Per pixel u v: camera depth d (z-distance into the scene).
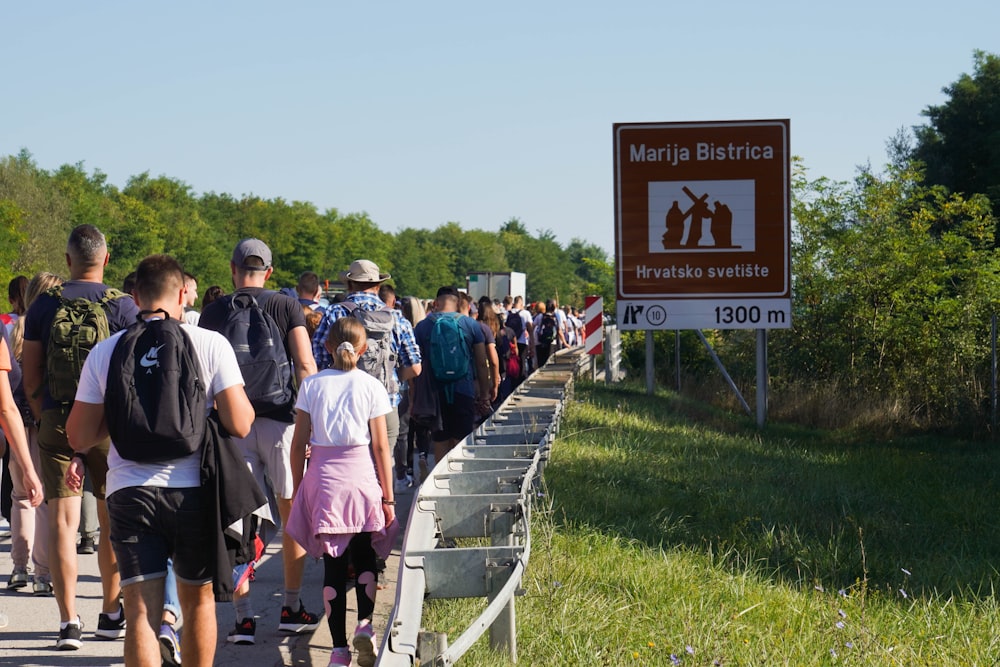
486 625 4.45
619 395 22.36
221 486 4.74
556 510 9.37
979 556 9.78
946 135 43.19
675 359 28.19
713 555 8.81
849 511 11.34
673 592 7.32
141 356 4.68
